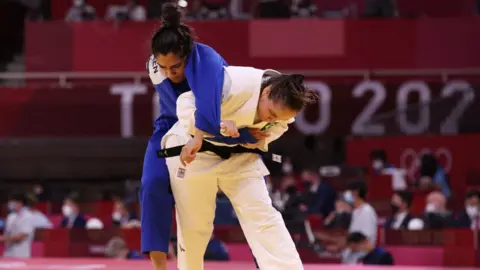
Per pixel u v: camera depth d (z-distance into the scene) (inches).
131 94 1216.2
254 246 352.2
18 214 935.7
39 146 1229.7
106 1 1417.3
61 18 1413.6
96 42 1237.7
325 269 601.3
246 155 353.7
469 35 1197.1
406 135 1139.9
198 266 374.0
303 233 762.8
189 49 335.3
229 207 822.5
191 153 327.6
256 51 1213.1
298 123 1183.6
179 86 357.7
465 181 1094.4
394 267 622.2
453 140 1109.1
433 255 761.0
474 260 745.6
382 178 975.0
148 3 1339.8
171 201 374.3
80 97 1224.8
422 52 1203.9
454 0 1307.8
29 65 1250.0
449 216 840.9
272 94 325.7
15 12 1545.3
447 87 1160.8
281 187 1011.9
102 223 956.6
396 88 1170.6
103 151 1222.9
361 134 1168.2
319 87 1182.9
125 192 1142.3
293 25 1215.6
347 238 748.6
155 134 381.7
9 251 904.3
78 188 1208.2
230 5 1339.8
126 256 789.9
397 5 1323.8
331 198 925.8
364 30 1209.4
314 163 1169.4
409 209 844.0
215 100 324.5
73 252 845.2
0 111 1237.1
